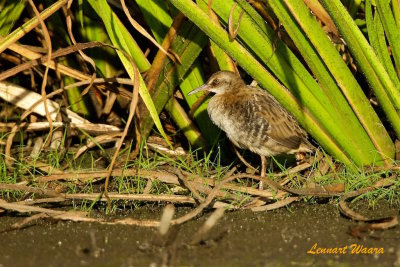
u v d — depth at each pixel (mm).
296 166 11289
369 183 10391
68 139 12195
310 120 10516
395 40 10383
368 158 10789
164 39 10602
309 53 10031
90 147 12125
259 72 10133
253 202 10180
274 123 11133
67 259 8242
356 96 10266
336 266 7984
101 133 12281
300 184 10883
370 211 9906
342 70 10039
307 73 10281
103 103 12672
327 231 9156
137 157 11727
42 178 10727
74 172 10836
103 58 12031
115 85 11914
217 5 10031
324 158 11109
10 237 9047
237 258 8227
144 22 11789
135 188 10750
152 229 9266
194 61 11328
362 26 11469
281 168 11188
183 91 11578
